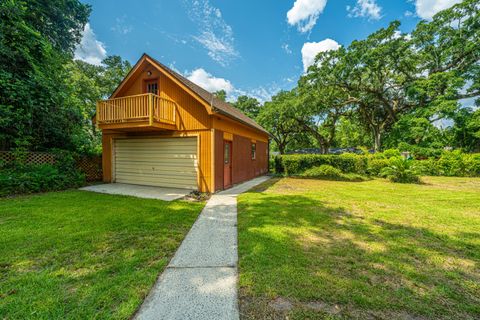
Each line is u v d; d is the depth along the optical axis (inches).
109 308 70.4
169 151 328.2
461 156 486.6
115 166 374.9
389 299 75.4
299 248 116.8
